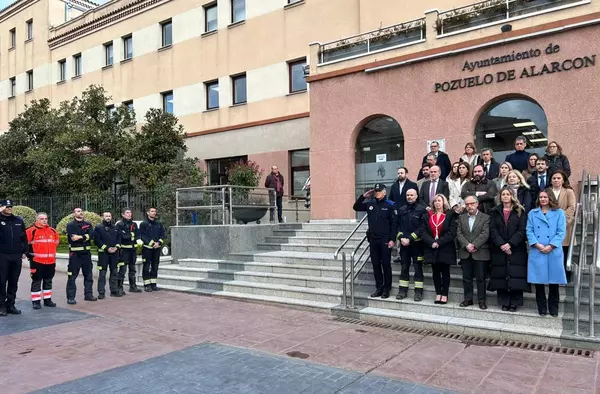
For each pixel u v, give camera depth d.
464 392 4.62
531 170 8.05
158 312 8.49
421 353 5.85
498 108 10.77
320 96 13.30
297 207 16.36
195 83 20.31
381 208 7.88
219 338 6.67
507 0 10.38
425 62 11.45
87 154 19.39
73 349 6.23
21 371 5.36
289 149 17.14
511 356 5.68
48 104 22.81
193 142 20.20
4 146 20.72
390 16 14.40
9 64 30.75
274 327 7.23
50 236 9.14
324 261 9.66
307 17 16.84
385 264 7.84
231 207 11.89
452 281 7.77
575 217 6.51
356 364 5.46
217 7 19.59
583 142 9.39
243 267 10.55
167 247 13.41
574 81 9.49
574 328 6.06
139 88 22.53
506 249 6.50
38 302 8.92
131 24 22.95
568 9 9.56
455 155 10.98
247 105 18.52
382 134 12.57
